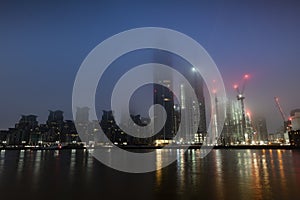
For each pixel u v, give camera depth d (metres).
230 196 21.44
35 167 53.62
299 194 21.97
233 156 98.81
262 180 30.59
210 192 23.31
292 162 63.28
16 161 75.81
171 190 24.64
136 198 21.33
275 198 20.55
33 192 24.36
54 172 42.81
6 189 26.03
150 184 28.61
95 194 23.17
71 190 25.23
